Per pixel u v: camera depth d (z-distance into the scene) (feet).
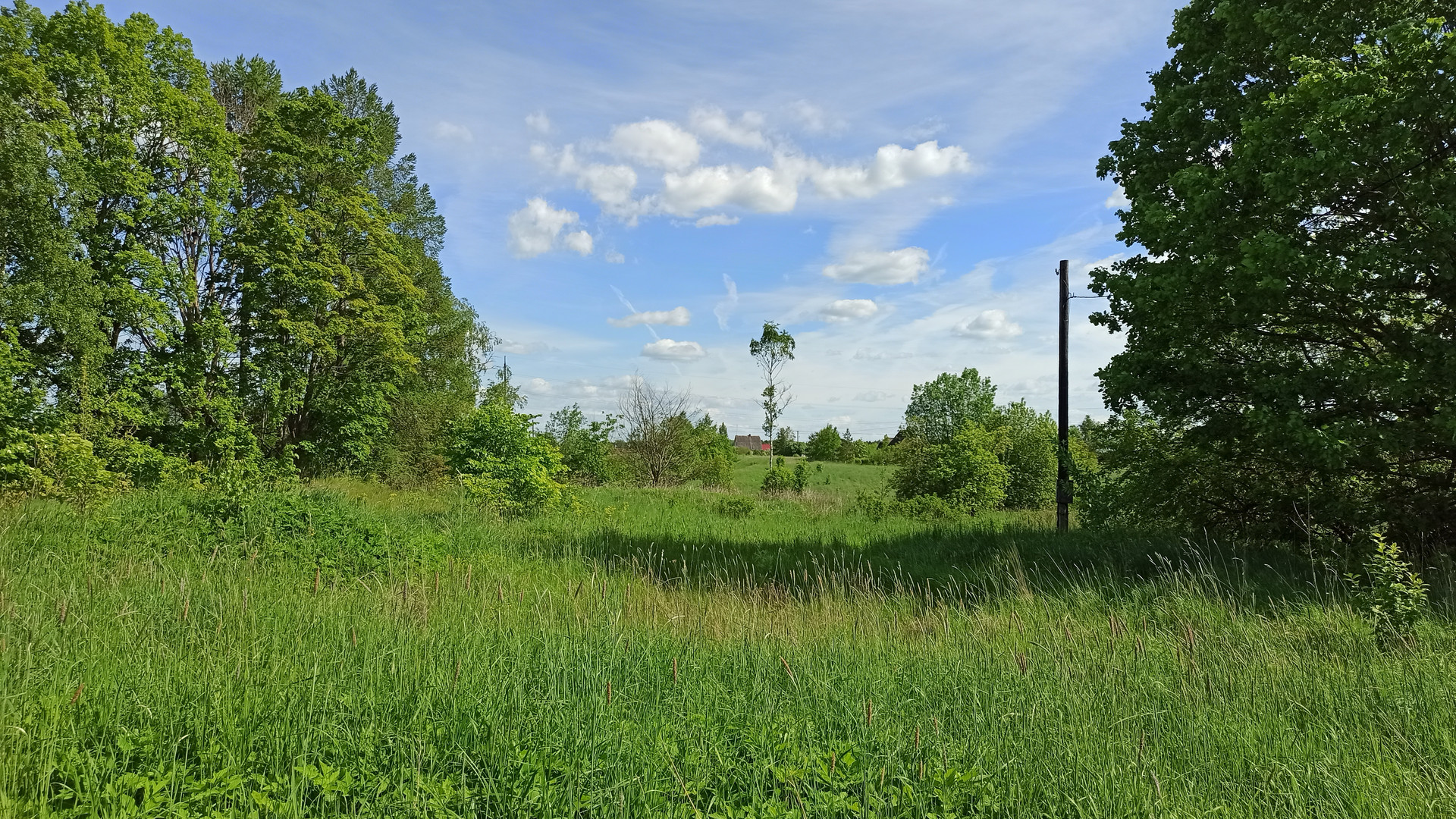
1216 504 36.70
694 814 8.86
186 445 69.00
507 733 10.56
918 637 20.89
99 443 58.23
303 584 23.62
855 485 129.70
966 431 71.10
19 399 49.65
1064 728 12.28
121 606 18.08
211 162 69.92
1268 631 19.47
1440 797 10.12
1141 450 39.24
